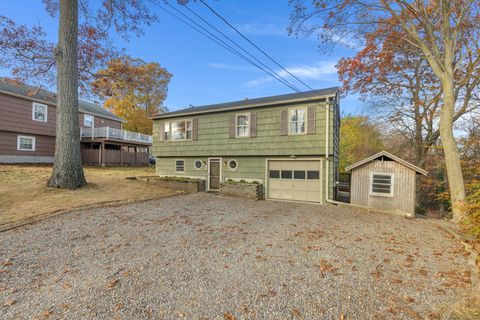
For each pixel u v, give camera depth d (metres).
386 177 9.40
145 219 6.64
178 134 14.25
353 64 14.02
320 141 10.44
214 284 3.23
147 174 16.30
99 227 5.73
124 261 3.92
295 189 11.26
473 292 3.13
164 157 15.10
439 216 11.05
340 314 2.63
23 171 12.91
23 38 10.49
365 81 14.28
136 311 2.61
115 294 2.94
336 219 7.59
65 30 9.47
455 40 8.37
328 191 10.39
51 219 6.11
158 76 34.00
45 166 16.20
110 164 20.12
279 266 3.86
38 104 17.56
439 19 9.02
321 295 3.01
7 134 15.84
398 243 5.28
